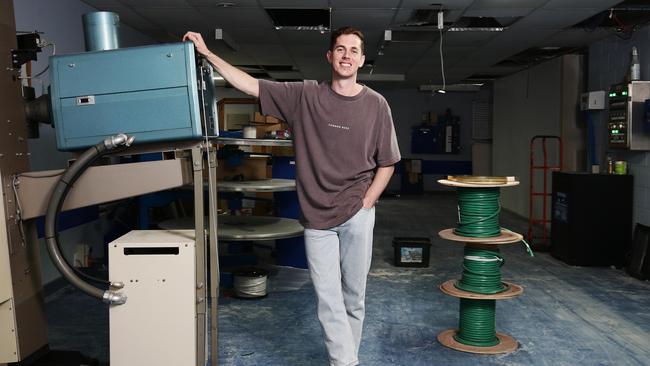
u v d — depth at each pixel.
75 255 5.20
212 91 2.54
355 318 2.65
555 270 5.55
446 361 3.13
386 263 5.78
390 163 2.52
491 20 6.33
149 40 7.56
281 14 6.25
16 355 2.37
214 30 7.05
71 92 2.33
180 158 2.40
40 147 4.60
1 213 2.29
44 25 4.76
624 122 5.55
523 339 3.51
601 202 5.70
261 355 3.16
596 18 5.96
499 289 3.34
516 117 10.19
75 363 2.58
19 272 2.41
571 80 7.65
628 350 3.33
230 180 5.16
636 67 5.60
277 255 5.54
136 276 2.33
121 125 2.32
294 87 2.44
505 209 10.73
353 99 2.38
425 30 6.89
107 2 5.57
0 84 2.32
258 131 6.04
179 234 2.52
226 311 4.00
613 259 5.70
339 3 5.59
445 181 3.30
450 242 7.09
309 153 2.42
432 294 4.56
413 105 14.41
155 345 2.34
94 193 2.41
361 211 2.48
